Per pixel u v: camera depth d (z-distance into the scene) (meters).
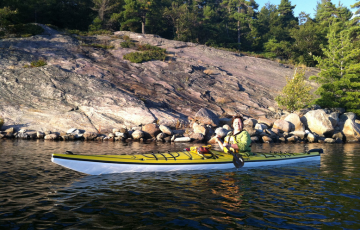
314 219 3.44
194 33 57.03
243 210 3.74
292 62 48.00
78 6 46.03
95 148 10.41
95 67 23.39
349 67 23.83
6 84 17.77
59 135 14.09
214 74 30.75
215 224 3.25
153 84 23.59
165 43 38.16
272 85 31.70
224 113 21.27
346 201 4.16
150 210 3.68
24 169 6.05
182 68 29.14
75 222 3.23
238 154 6.20
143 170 5.86
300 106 21.58
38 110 16.14
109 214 3.51
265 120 18.97
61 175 5.52
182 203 3.98
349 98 23.23
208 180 5.33
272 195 4.44
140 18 48.94
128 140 14.30
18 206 3.73
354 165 7.34
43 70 19.81
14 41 25.03
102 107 16.98
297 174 6.06
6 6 31.16
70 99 17.36
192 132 15.86
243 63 38.66
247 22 68.75
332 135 18.11
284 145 13.98
